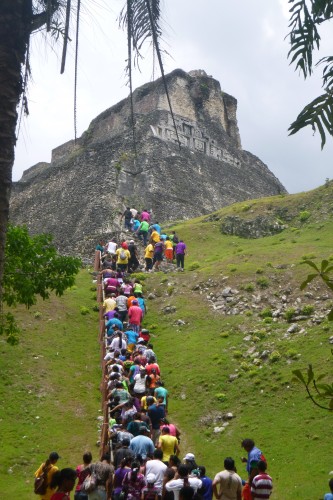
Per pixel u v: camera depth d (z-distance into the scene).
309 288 26.69
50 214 54.25
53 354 24.64
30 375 22.91
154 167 53.81
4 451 18.42
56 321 27.22
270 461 16.80
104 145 57.81
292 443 17.39
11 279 17.53
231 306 27.23
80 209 50.81
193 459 12.15
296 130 4.74
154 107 60.78
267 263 30.03
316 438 17.28
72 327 27.11
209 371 22.62
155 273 32.00
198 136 62.38
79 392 22.39
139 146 56.47
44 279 17.94
